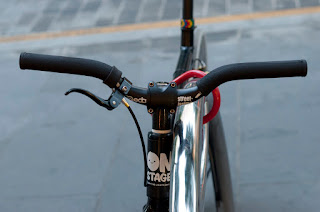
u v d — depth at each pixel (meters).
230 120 3.63
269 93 3.97
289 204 2.74
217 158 1.88
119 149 3.40
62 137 3.63
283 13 5.65
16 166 3.33
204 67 1.87
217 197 1.93
